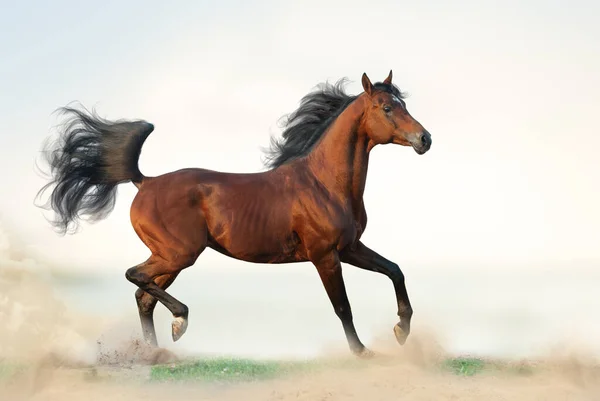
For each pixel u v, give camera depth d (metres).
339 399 9.73
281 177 12.62
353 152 12.59
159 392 10.16
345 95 13.35
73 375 11.02
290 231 12.43
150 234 12.40
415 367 11.47
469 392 10.03
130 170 12.95
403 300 12.85
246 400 9.72
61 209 13.15
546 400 9.79
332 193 12.44
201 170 12.80
